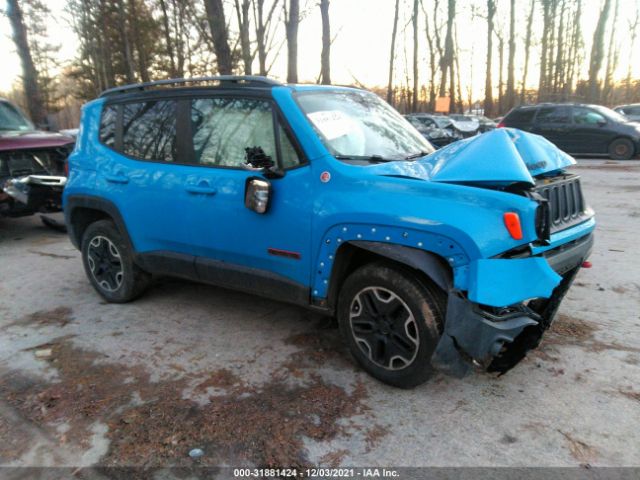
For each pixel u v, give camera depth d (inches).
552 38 1489.9
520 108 673.0
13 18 618.5
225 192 144.5
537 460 101.0
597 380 127.7
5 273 229.5
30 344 155.3
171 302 186.9
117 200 172.1
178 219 156.6
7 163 286.5
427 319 114.4
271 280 140.6
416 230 112.0
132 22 751.1
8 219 358.3
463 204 109.5
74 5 797.2
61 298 194.5
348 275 134.0
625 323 158.4
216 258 153.0
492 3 1256.2
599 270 208.5
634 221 291.1
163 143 162.9
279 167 135.7
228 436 109.3
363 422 113.4
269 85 142.9
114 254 182.1
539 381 128.0
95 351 149.4
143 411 118.6
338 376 132.5
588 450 103.3
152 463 102.0
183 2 487.8
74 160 187.5
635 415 113.7
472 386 126.7
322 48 442.9
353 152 134.7
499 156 113.8
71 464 102.5
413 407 118.6
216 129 150.5
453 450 104.3
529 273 107.6
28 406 122.2
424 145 161.9
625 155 605.3
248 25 465.4
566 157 146.6
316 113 138.3
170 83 163.8
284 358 142.7
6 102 342.6
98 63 960.9
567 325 157.9
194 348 150.0
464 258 107.0
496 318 107.6
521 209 105.8
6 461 104.0
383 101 176.1
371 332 126.1
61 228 318.7
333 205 124.2
